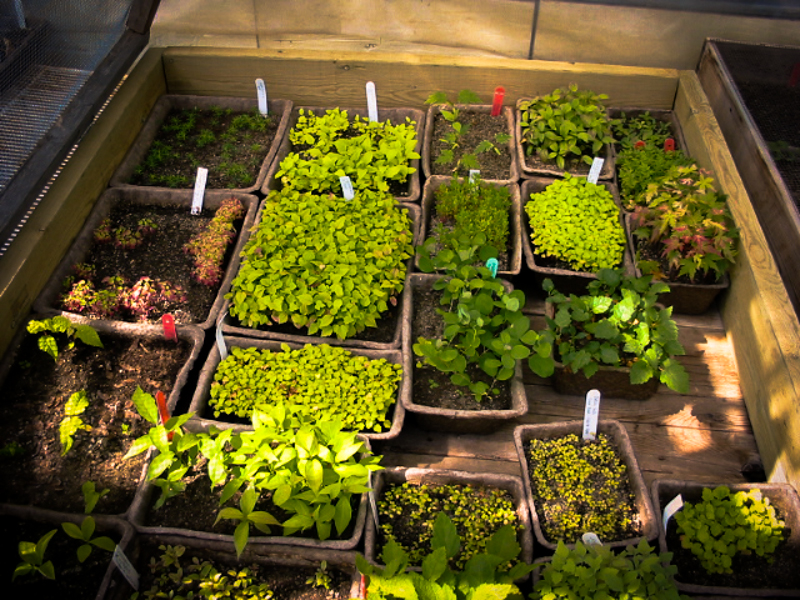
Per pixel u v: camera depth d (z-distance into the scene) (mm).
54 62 1321
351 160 1437
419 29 1607
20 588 891
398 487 1018
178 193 1374
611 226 1329
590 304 1171
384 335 1207
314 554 925
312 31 1618
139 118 1525
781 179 1251
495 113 1594
